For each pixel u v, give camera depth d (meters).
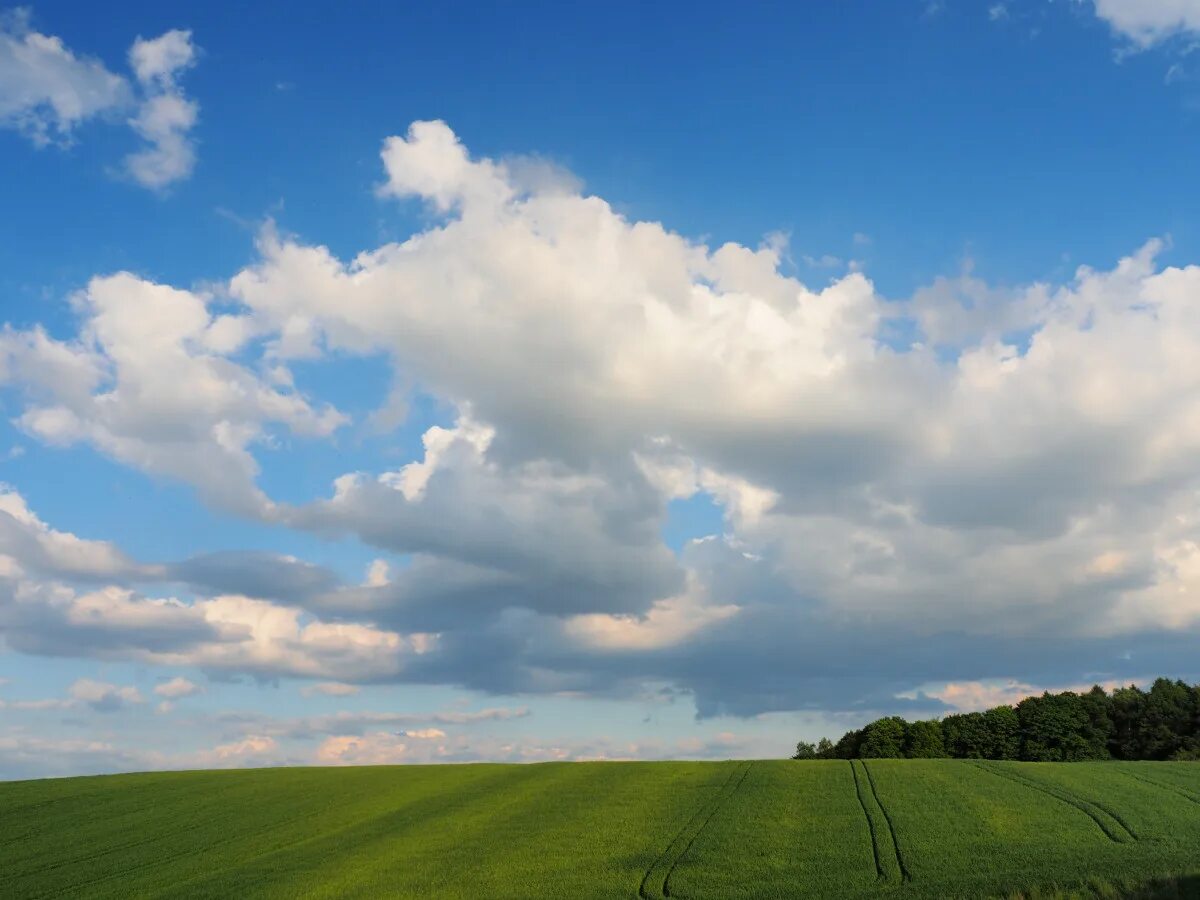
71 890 36.19
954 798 46.38
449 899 32.78
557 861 37.25
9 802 53.81
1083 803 44.53
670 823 43.16
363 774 63.56
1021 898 26.72
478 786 56.62
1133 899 25.33
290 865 38.62
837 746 109.81
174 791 56.94
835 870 34.50
